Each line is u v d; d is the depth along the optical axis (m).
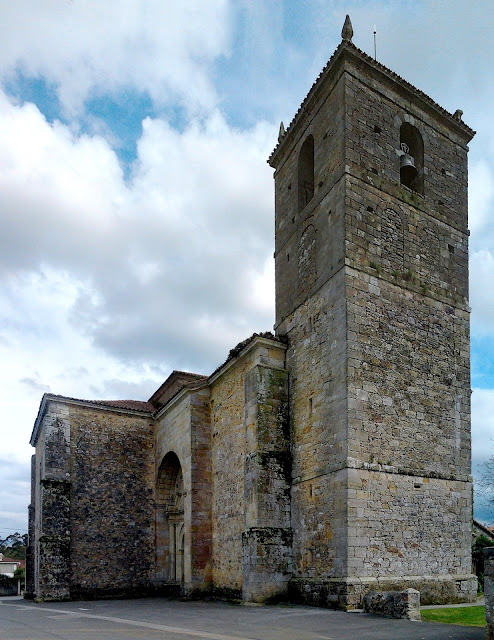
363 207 20.59
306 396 20.94
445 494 19.47
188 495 25.47
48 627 14.12
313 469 19.67
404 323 20.36
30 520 35.41
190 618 15.96
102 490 30.06
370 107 22.00
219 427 25.45
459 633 11.74
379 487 17.92
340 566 17.14
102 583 28.59
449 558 18.86
